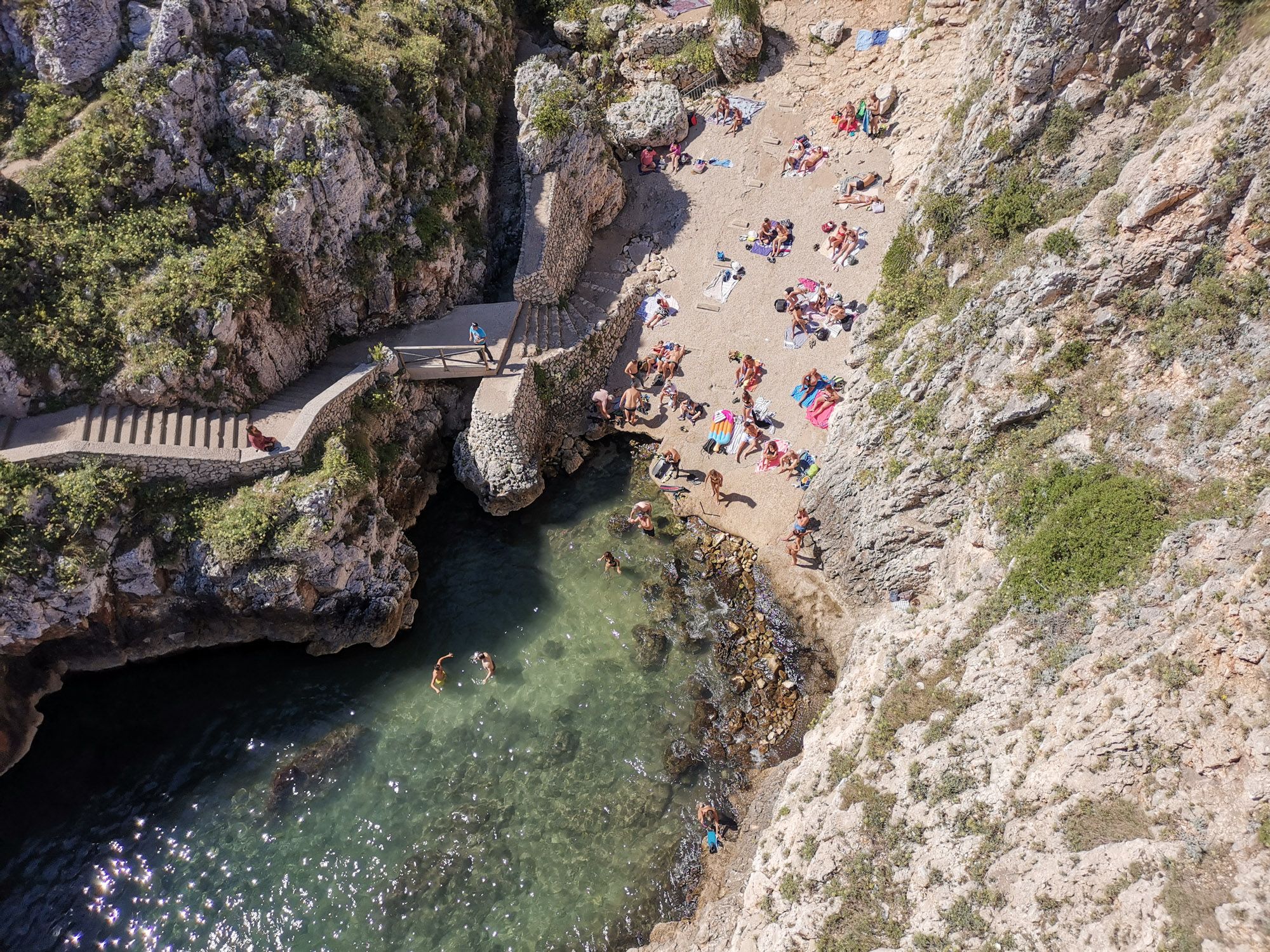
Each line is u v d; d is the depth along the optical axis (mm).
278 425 26906
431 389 30875
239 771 24422
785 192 35844
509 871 22531
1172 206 20297
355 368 28953
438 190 31594
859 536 27281
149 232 25781
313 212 27641
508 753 24656
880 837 18750
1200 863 14305
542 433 31312
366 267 29250
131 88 25641
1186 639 16031
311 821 23422
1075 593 19297
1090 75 23859
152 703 25906
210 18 27266
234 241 26531
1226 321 19953
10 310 24500
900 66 36875
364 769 24406
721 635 27031
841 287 33094
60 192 25141
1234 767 14648
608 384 33219
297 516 25219
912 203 30797
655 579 28359
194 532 25016
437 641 27203
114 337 25109
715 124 38281
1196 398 20172
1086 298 22109
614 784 24031
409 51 32031
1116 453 21188
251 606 25766
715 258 34719
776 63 39344
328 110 27281
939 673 20656
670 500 30281
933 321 26578
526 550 29406
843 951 17625
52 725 25328
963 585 23141
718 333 33156
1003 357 23688
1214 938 13445
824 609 27656
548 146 32938
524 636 27203
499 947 21344
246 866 22641
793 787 21984
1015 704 18453
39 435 24188
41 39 25547
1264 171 18906
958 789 18094
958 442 24562
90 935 21594
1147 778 15586
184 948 21422
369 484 26719
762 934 19531
